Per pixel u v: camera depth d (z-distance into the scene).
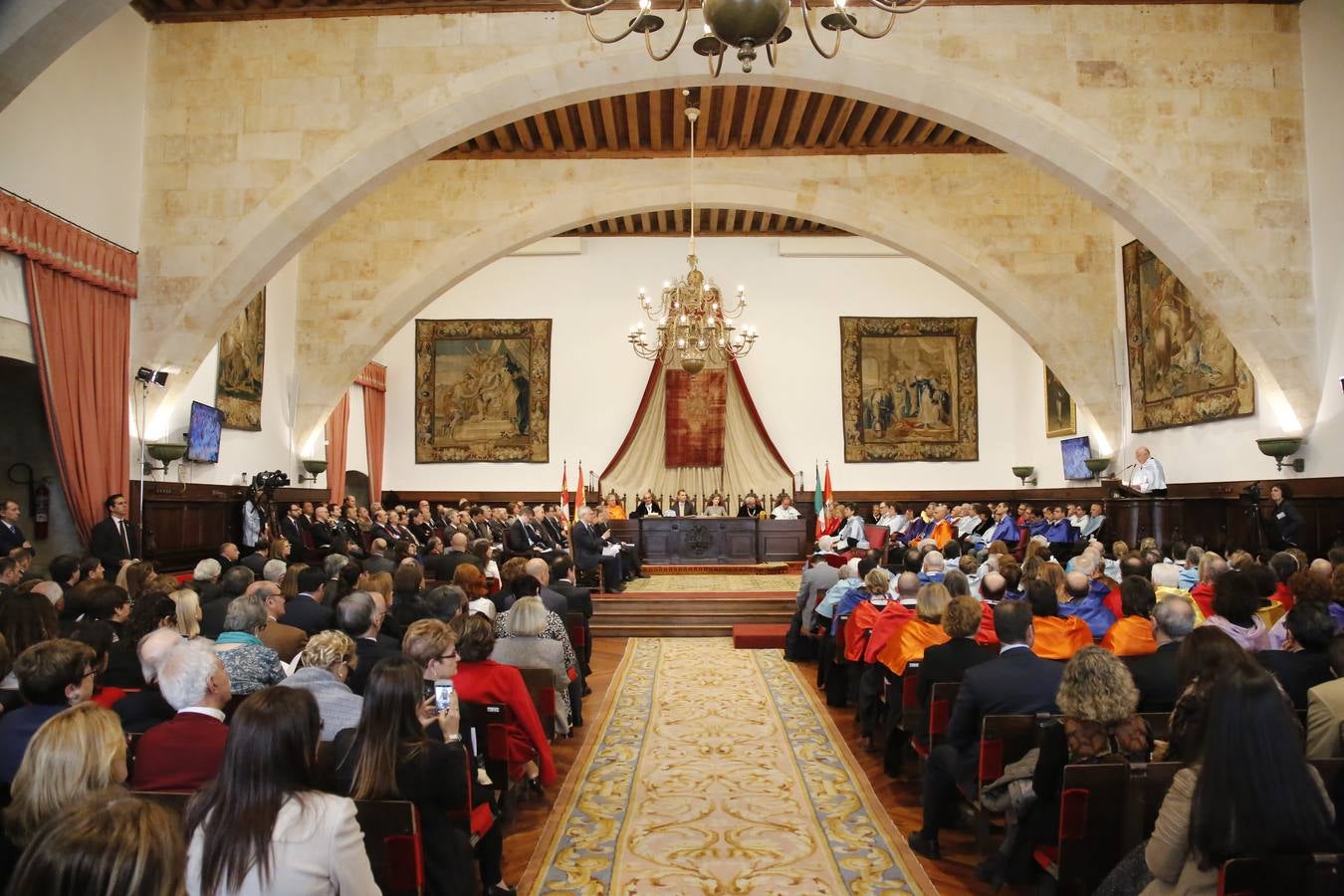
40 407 9.98
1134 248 14.19
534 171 14.88
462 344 20.11
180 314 10.38
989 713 3.96
